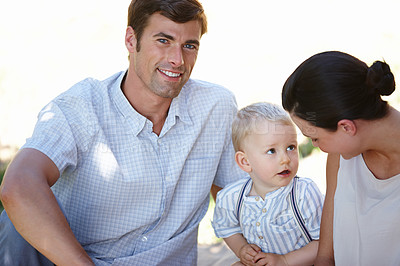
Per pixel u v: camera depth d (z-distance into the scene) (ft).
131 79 7.46
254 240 7.62
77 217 7.59
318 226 7.37
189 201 7.88
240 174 8.36
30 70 26.89
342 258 6.73
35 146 6.82
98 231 7.55
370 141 5.85
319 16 31.78
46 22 33.65
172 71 7.21
